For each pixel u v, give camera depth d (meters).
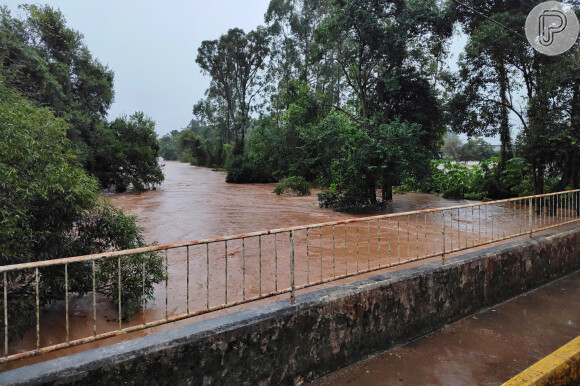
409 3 14.73
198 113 51.16
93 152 19.50
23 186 3.81
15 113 4.01
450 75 16.53
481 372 2.85
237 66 40.72
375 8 14.72
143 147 21.16
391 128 12.70
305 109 16.88
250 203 15.83
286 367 2.65
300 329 2.72
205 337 2.30
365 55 15.80
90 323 4.53
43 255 4.12
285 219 11.70
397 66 15.68
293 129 25.47
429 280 3.56
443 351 3.19
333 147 13.35
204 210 13.66
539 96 12.09
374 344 3.15
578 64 11.30
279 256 7.16
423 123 16.20
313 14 34.47
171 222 11.12
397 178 12.62
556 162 12.52
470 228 10.06
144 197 18.27
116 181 20.28
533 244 4.72
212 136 66.75
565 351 3.07
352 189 13.33
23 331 4.05
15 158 3.80
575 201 6.55
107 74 23.67
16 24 17.39
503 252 4.31
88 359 1.97
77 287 4.67
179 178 32.72
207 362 2.31
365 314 3.10
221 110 49.91
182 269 6.42
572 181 12.09
